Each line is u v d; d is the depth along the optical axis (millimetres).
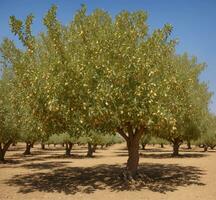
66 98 16891
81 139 46312
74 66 16484
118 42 17422
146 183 19859
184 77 21906
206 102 42562
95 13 19797
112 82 16312
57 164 33000
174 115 18625
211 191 17500
